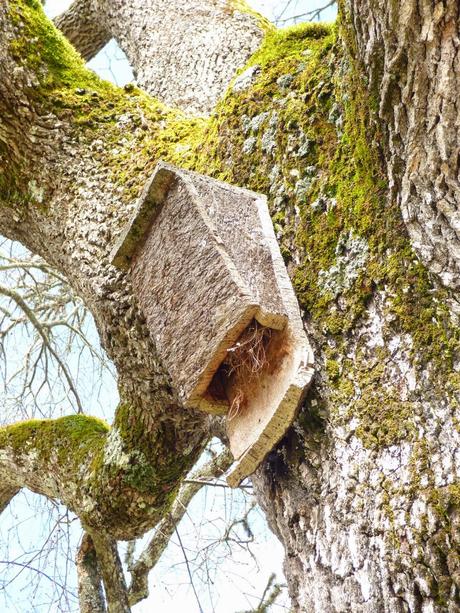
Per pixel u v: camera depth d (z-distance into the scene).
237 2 3.30
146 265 1.79
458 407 1.44
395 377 1.54
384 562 1.42
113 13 3.64
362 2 1.49
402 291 1.59
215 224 1.67
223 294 1.59
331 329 1.66
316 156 1.86
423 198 1.56
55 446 2.77
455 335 1.50
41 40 2.43
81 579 3.09
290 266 1.79
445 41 1.39
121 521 2.51
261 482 1.80
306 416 1.64
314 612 1.53
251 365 1.66
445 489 1.38
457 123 1.44
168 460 2.34
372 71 1.56
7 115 2.32
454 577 1.33
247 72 2.17
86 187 2.24
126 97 2.43
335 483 1.57
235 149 2.02
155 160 2.20
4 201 2.43
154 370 2.08
